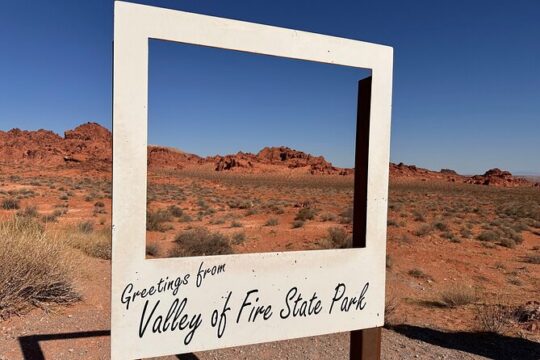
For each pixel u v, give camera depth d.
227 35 2.64
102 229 16.19
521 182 121.44
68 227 14.76
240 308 2.80
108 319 5.47
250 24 2.69
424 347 5.44
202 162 141.88
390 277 10.45
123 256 2.53
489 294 9.38
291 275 2.94
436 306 8.29
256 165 130.25
